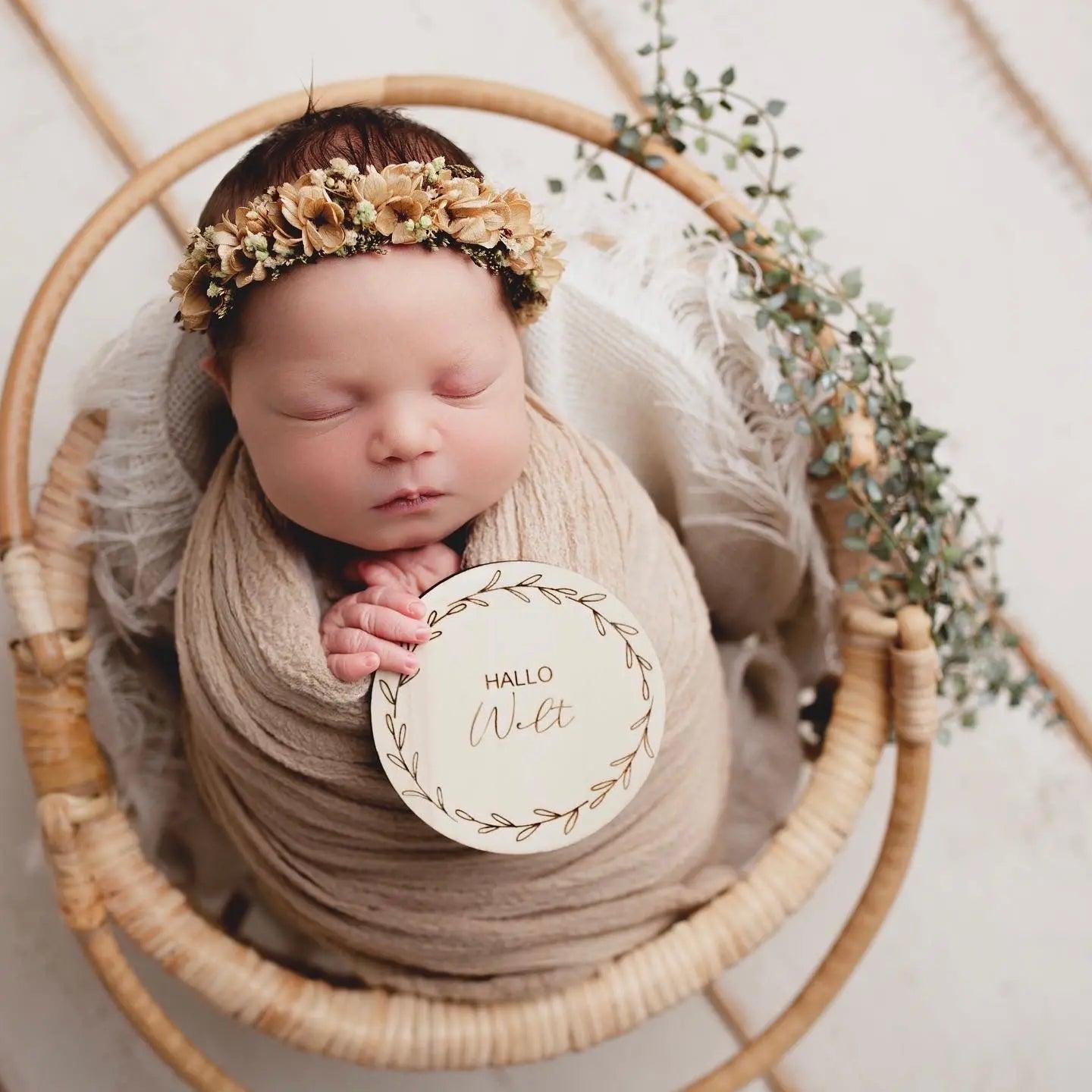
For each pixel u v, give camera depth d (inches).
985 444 45.1
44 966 41.6
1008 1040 43.6
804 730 41.2
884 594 32.3
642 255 32.8
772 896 30.4
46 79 41.5
